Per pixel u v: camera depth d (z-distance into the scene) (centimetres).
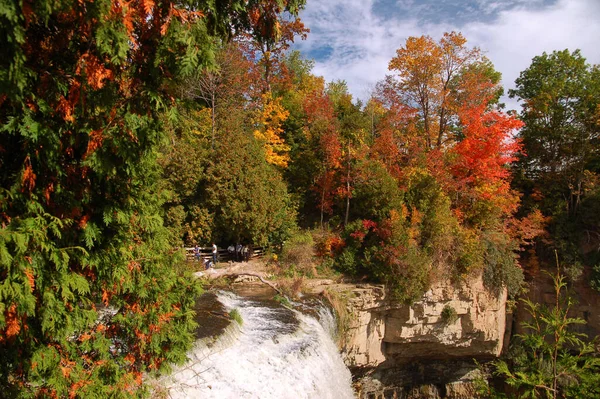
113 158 666
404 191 2530
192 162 2288
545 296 2825
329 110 2908
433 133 3222
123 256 782
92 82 576
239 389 1075
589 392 739
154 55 654
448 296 2350
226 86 2811
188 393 967
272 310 1656
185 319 926
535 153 3212
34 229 573
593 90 2920
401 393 2608
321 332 1552
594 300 2706
